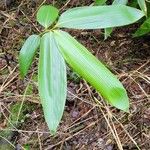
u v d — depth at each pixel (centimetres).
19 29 77
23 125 61
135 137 58
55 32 43
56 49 42
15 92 66
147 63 68
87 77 40
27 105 64
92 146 57
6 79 68
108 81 40
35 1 81
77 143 58
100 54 71
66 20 43
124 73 66
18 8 81
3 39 76
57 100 40
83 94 64
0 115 63
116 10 43
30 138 59
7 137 60
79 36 74
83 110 62
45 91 41
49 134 59
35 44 45
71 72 67
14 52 73
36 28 76
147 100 62
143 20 70
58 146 58
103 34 74
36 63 70
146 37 72
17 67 70
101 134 59
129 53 70
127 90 64
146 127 59
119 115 61
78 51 41
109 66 68
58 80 41
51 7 46
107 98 39
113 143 57
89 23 43
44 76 41
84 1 79
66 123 61
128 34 73
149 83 65
